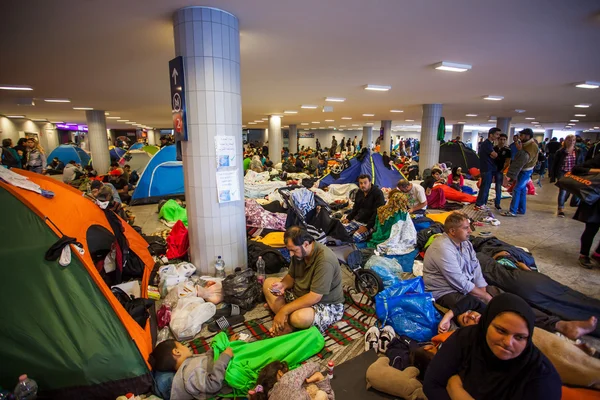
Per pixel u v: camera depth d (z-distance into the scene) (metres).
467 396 1.40
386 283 3.17
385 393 2.01
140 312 2.49
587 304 2.62
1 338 1.89
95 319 2.04
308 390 1.81
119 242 3.17
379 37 3.99
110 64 5.20
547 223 5.87
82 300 2.05
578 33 3.83
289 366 2.22
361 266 3.53
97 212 3.24
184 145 3.38
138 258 3.51
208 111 3.26
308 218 4.54
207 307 2.72
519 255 3.48
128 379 2.00
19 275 1.97
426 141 10.51
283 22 3.50
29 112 13.34
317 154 18.23
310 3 3.02
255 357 2.22
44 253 2.04
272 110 13.02
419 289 2.85
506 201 7.94
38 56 4.69
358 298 3.18
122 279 3.31
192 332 2.55
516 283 2.87
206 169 3.37
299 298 2.54
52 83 6.72
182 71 3.19
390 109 12.34
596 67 5.50
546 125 25.31
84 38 3.94
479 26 3.62
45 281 2.00
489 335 1.35
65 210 2.60
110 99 9.31
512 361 1.33
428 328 2.55
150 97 8.94
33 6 3.01
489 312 1.39
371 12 3.23
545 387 1.28
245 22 3.50
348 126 26.44
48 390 1.92
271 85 7.24
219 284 3.14
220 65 3.24
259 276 3.38
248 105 11.20
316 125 25.05
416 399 1.85
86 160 15.91
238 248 3.66
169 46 4.29
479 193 6.91
